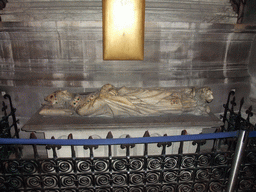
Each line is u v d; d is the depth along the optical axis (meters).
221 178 2.37
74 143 1.90
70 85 3.54
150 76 3.64
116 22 3.16
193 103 3.00
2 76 3.51
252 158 2.43
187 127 2.92
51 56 3.53
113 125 2.75
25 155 3.45
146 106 2.93
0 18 3.37
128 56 3.35
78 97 3.00
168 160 2.19
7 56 3.51
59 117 2.93
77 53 3.54
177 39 3.59
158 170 2.19
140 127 2.78
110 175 2.15
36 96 3.59
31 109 3.67
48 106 3.04
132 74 3.62
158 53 3.64
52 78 3.52
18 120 3.58
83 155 2.94
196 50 3.70
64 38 3.43
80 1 3.34
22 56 3.51
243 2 3.64
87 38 3.45
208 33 3.55
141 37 3.27
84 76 3.55
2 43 3.44
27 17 3.33
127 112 2.90
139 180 2.29
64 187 2.22
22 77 3.49
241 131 1.94
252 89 3.93
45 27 3.28
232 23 3.67
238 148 1.94
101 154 2.96
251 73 3.91
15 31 3.31
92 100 2.90
